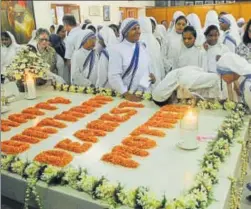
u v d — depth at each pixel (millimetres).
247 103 1953
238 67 1900
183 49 3033
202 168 1231
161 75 3025
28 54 2566
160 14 8109
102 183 1123
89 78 2926
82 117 1981
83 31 2889
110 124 1806
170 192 1099
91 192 1116
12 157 1362
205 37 2988
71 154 1446
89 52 2885
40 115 2061
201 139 1555
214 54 2893
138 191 1053
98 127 1759
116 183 1173
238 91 2033
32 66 2535
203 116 1894
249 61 2424
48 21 5113
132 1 7758
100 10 6430
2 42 3061
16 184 1295
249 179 1808
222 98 2100
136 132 1653
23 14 4617
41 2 4945
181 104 2111
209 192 1061
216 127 1705
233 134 1601
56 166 1333
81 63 2887
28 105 2309
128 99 2326
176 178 1195
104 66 2621
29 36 4734
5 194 1355
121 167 1305
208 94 2113
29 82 2453
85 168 1266
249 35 2461
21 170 1289
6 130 1788
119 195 1053
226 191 1100
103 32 3102
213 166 1241
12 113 2115
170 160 1351
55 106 2246
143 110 2080
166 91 2055
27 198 1254
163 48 3461
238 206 1479
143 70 2469
